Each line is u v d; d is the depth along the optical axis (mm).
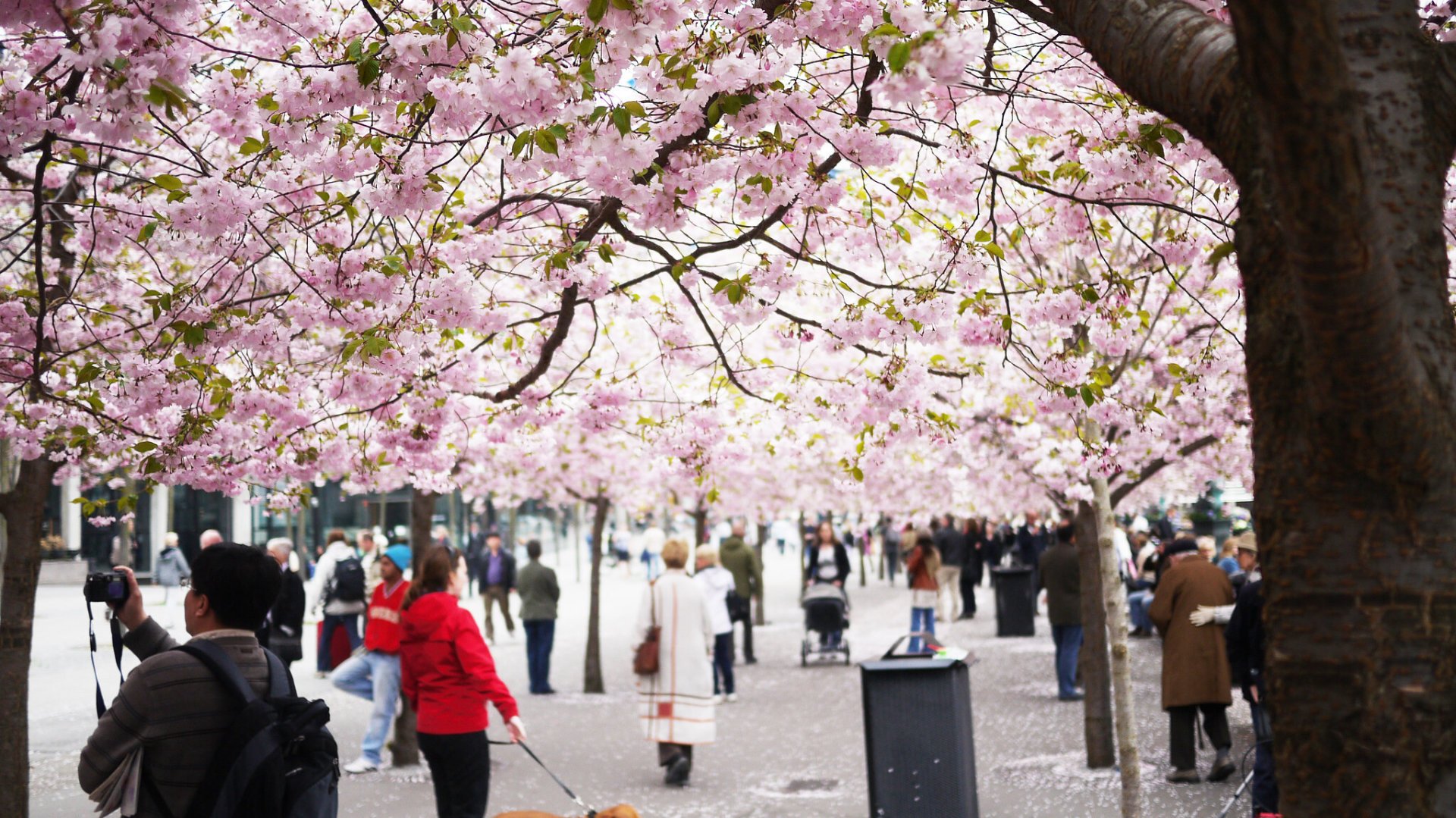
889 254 7348
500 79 4086
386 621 11125
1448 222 5344
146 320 8109
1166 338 10227
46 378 6480
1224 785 9625
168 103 3783
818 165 5434
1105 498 7730
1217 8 4332
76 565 35156
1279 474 2533
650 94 4605
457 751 7133
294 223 5750
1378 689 2396
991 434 13055
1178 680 9703
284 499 7848
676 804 9562
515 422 8211
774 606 34062
